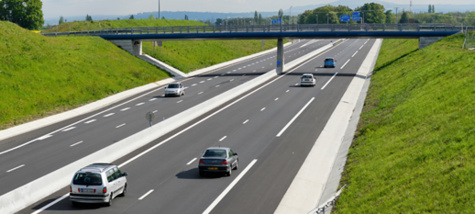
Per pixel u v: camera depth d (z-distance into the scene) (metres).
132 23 145.38
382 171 27.97
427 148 29.12
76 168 30.50
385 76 73.88
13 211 24.03
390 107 48.84
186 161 34.44
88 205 25.11
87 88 67.31
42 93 60.84
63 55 78.06
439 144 29.00
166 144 39.94
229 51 127.38
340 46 150.88
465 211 20.00
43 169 32.97
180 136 42.81
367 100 58.16
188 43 122.50
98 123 49.78
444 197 21.80
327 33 87.62
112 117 52.88
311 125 46.16
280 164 33.44
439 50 74.62
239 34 89.75
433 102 41.25
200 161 30.12
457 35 83.50
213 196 26.62
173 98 64.88
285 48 146.25
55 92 62.66
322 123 46.97
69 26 134.12
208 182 29.31
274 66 103.88
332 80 78.44
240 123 47.81
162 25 156.75
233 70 98.12
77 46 86.19
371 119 46.22
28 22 145.25
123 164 34.00
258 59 121.38
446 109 37.53
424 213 21.14
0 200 23.55
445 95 41.56
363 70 92.44
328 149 38.28
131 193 27.30
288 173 31.30
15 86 59.25
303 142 39.75
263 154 36.16
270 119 49.41
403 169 27.20
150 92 71.19
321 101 59.38
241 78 84.19
